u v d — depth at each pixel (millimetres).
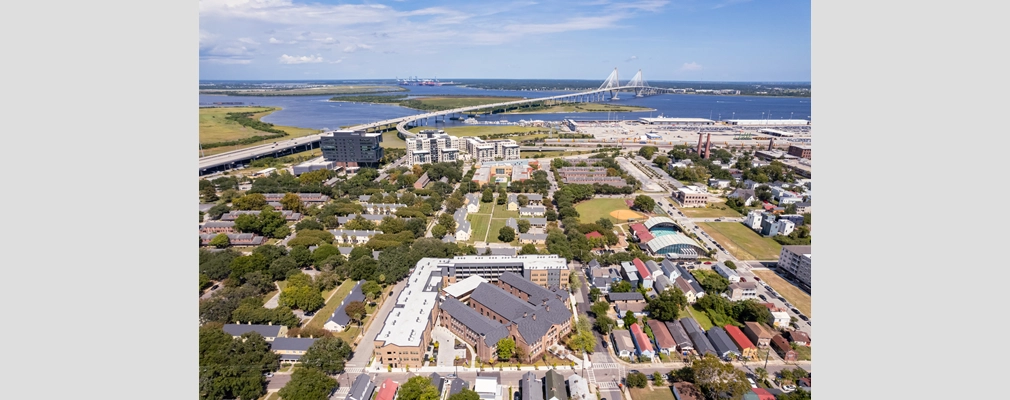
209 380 164500
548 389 168750
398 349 188875
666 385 183125
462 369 191625
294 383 165125
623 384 183375
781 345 199875
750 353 198875
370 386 175125
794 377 181875
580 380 176375
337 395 175000
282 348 191125
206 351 177125
